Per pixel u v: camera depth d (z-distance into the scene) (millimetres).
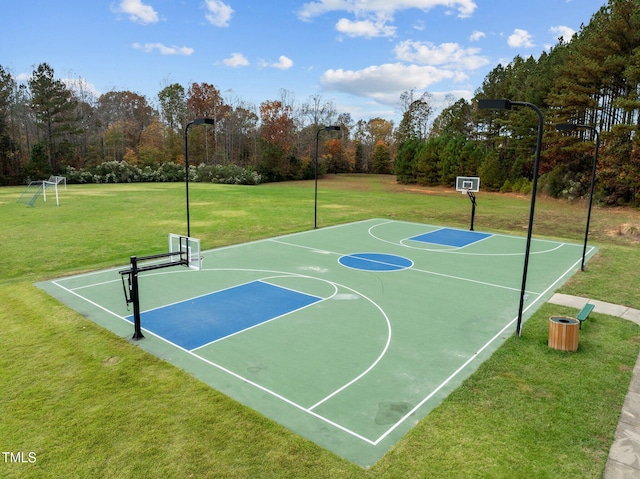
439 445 5406
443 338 8789
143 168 60906
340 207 31156
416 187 53531
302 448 5340
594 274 13852
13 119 58531
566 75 36219
